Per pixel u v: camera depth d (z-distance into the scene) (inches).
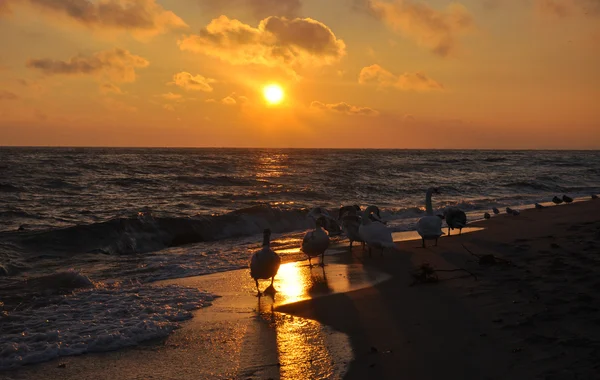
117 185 1402.6
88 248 595.5
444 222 752.3
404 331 274.1
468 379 210.5
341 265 466.6
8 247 564.4
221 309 335.3
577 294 298.8
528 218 729.6
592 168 2490.2
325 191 1230.3
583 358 214.1
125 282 418.6
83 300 355.3
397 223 742.5
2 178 1499.8
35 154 4124.0
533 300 296.2
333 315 311.9
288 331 287.6
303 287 388.5
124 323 304.0
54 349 264.1
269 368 239.0
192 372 238.4
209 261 503.2
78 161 2672.2
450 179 1721.2
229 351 261.6
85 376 237.8
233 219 733.3
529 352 228.1
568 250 435.8
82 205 1023.0
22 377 237.1
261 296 364.8
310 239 449.7
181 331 292.7
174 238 671.1
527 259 414.3
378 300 338.6
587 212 775.1
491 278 361.7
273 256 354.3
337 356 247.6
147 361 252.4
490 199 1109.7
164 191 1298.0
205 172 1947.6
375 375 222.5
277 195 1138.7
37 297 369.1
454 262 442.3
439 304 312.7
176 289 382.9
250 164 2409.0
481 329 263.1
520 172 2167.8
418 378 216.1
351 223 538.3
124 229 644.1
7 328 299.4
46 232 610.5
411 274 386.0
